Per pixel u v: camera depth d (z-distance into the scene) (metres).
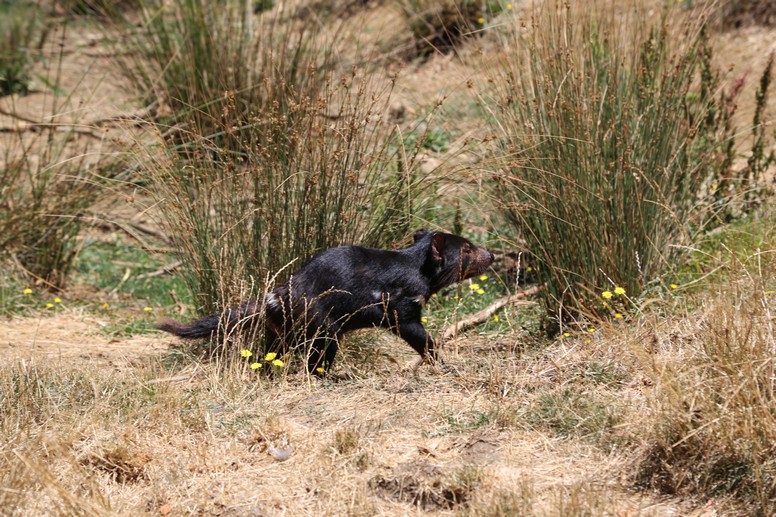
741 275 6.55
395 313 7.24
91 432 5.97
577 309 7.54
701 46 8.98
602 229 7.69
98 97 16.20
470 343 8.02
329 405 6.43
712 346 5.61
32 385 6.59
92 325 9.36
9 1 22.30
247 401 6.51
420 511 5.01
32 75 18.14
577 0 8.96
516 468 5.32
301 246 7.82
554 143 7.80
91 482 5.30
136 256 11.66
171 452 5.77
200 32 12.40
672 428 5.26
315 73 9.41
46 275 10.68
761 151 9.68
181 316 9.36
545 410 5.93
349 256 7.26
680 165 8.29
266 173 7.80
